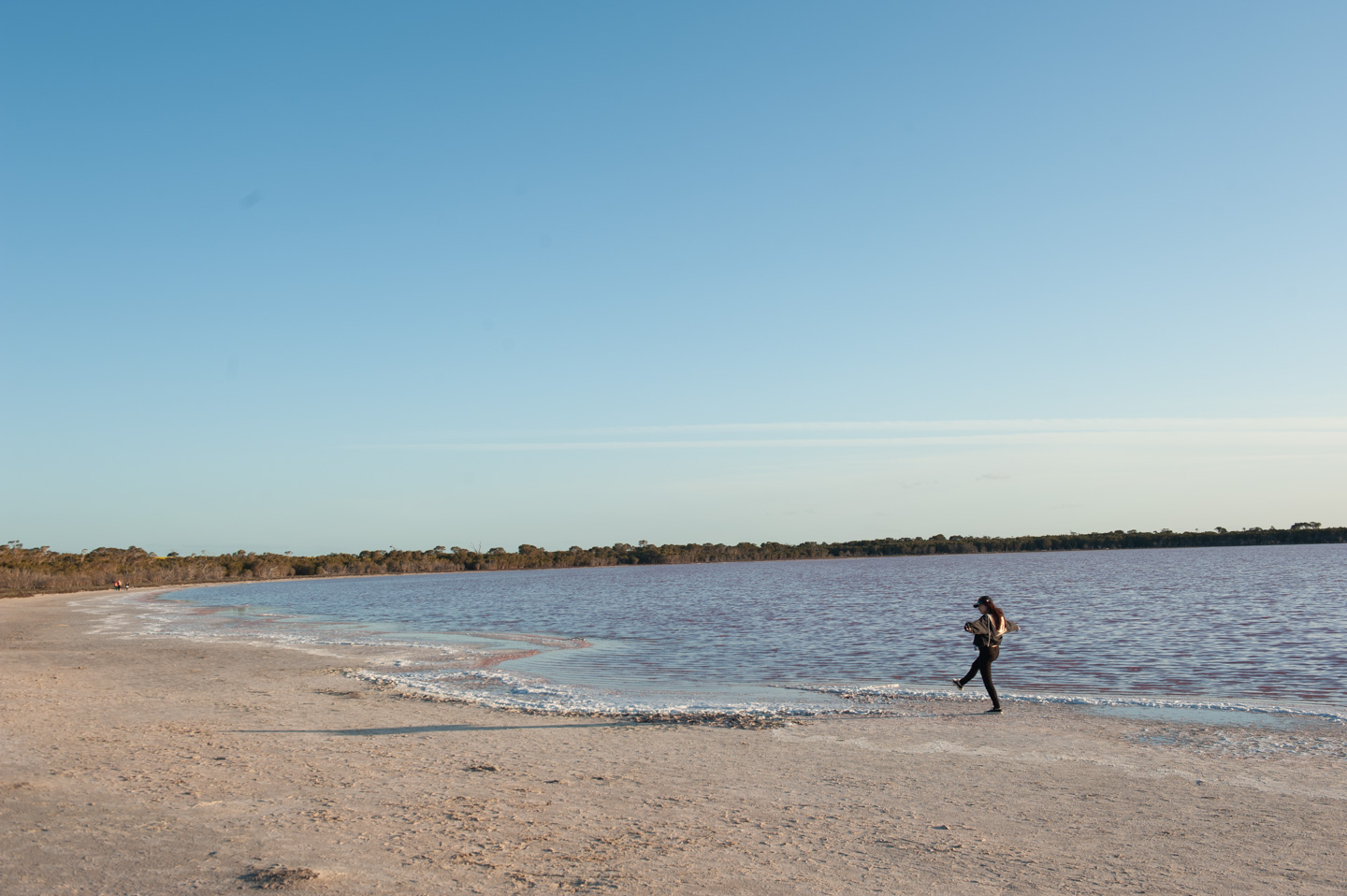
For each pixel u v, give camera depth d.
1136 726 14.22
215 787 9.79
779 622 41.69
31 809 8.70
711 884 6.61
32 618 52.62
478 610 59.28
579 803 9.25
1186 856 7.46
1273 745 12.49
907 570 149.62
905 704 16.84
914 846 7.71
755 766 11.36
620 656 27.38
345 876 6.63
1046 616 41.69
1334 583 71.81
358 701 17.56
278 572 199.25
